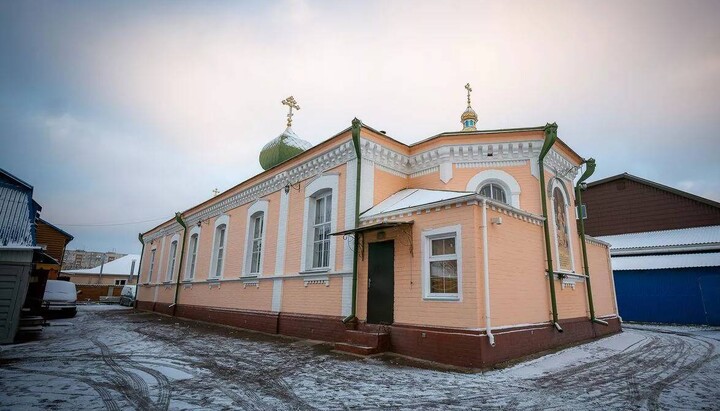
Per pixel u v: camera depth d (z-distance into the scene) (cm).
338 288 1155
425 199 1032
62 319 1991
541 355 931
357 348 944
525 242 1020
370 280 1070
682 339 1343
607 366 855
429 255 945
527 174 1209
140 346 1105
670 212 2414
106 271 5100
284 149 1762
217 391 634
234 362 871
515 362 841
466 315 824
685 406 568
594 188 2750
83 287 4322
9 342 1107
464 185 1238
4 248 1086
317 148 1333
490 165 1246
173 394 616
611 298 1594
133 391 632
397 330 948
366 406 555
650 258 2162
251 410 539
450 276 897
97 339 1250
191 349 1048
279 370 788
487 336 809
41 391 623
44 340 1220
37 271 1919
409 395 607
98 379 712
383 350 947
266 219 1584
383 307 1017
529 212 1066
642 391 646
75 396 598
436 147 1273
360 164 1171
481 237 865
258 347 1075
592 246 1526
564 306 1160
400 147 1312
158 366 830
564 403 572
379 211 1097
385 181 1253
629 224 2545
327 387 656
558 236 1217
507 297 905
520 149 1228
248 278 1598
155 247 2867
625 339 1320
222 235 1998
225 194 1916
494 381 692
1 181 1200
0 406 542
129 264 5378
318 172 1351
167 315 2277
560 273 1134
